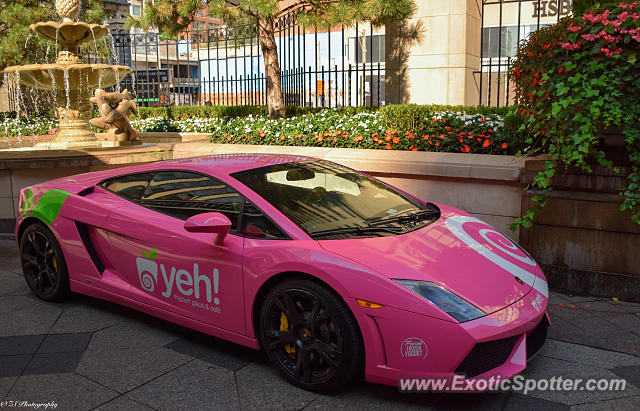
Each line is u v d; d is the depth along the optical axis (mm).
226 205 3477
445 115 6707
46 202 4316
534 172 4730
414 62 12789
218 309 3371
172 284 3611
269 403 2898
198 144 7531
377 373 2797
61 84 8492
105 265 4082
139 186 4059
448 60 12430
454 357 2623
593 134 4070
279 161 3982
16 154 6383
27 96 16031
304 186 3641
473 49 12953
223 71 29438
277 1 7109
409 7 9016
